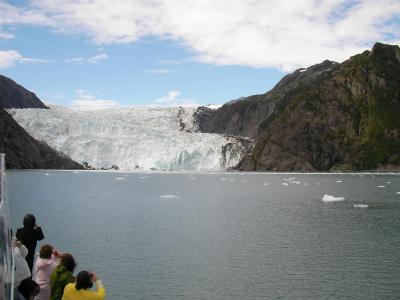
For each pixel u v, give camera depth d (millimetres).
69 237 45656
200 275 32375
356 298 27906
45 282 18719
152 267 34500
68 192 104938
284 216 62062
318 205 77062
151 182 153875
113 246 41312
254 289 29609
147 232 48688
